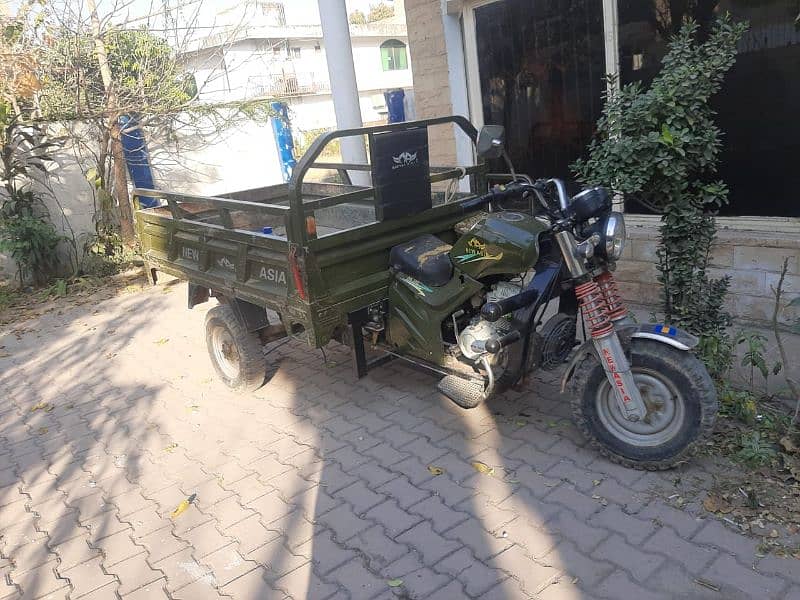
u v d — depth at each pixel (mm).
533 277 3555
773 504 2986
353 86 6270
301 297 3793
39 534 3514
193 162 10656
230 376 5016
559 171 6207
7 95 8789
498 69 6379
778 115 4574
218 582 2965
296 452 4012
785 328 4719
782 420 3488
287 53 32531
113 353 6195
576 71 5727
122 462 4168
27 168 8883
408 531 3146
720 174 4945
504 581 2746
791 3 4328
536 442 3764
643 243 5402
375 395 4637
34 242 8562
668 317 4117
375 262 4090
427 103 7109
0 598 3047
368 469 3727
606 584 2660
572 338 3875
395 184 4016
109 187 9312
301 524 3305
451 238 4590
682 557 2754
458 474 3562
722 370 3836
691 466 3340
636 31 5176
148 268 5777
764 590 2537
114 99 8953
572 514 3113
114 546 3332
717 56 3633
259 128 11281
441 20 6586
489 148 3340
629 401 3205
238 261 4375
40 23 8773
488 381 3613
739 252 4844
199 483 3805
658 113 3766
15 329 7246
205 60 10664
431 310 3879
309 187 6105
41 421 4910
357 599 2754
